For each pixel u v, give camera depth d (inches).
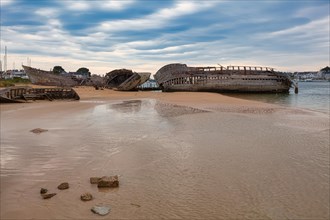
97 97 1772.9
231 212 230.1
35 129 574.9
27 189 280.8
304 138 508.1
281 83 2285.9
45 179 307.7
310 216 223.8
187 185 287.9
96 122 700.0
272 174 317.7
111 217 221.6
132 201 251.0
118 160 374.6
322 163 356.5
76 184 292.4
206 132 564.4
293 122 701.9
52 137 515.8
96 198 257.4
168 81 2444.6
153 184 291.3
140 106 1152.2
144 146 447.8
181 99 1510.8
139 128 612.1
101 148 437.1
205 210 233.8
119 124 668.1
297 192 268.8
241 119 751.1
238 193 267.3
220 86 2230.6
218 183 292.5
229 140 490.3
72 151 419.2
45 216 224.5
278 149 427.8
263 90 2268.7
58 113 880.9
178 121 715.4
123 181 300.4
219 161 367.6
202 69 2383.1
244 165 350.3
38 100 1434.5
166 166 348.8
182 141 482.9
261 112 927.7
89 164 358.6
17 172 330.3
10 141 483.2
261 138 507.5
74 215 225.5
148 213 228.4
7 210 235.8
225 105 1174.3
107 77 2866.6
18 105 1151.0
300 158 379.2
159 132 565.0
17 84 2876.5
